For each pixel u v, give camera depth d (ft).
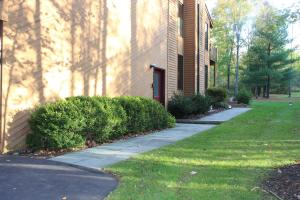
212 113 65.77
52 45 31.91
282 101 123.54
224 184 18.94
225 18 167.53
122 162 24.29
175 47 63.52
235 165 23.27
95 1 37.86
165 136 37.96
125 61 44.32
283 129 41.14
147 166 23.04
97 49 38.29
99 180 19.95
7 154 27.32
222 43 172.04
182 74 69.41
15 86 28.45
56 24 32.32
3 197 16.76
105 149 29.84
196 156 26.21
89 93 37.06
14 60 28.37
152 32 52.85
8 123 27.91
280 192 17.52
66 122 28.68
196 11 70.38
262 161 24.30
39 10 30.48
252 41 159.33
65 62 33.47
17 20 28.53
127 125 37.37
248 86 158.20
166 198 16.65
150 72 52.19
